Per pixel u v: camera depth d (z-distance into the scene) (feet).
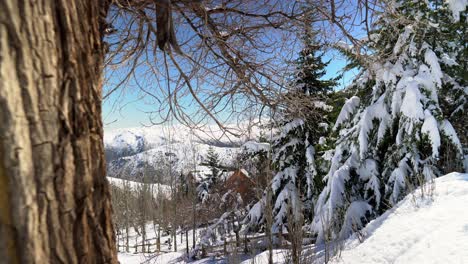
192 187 72.18
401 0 25.22
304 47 13.67
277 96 13.34
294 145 38.93
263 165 24.77
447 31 26.05
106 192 3.98
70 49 3.61
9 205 3.00
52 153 3.27
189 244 79.41
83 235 3.51
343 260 19.11
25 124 3.12
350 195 28.86
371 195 29.09
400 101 25.77
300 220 21.26
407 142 24.81
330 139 33.65
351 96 34.01
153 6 10.20
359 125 28.58
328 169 33.78
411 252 15.38
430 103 24.43
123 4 9.08
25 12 3.20
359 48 12.71
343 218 27.71
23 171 3.05
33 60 3.22
